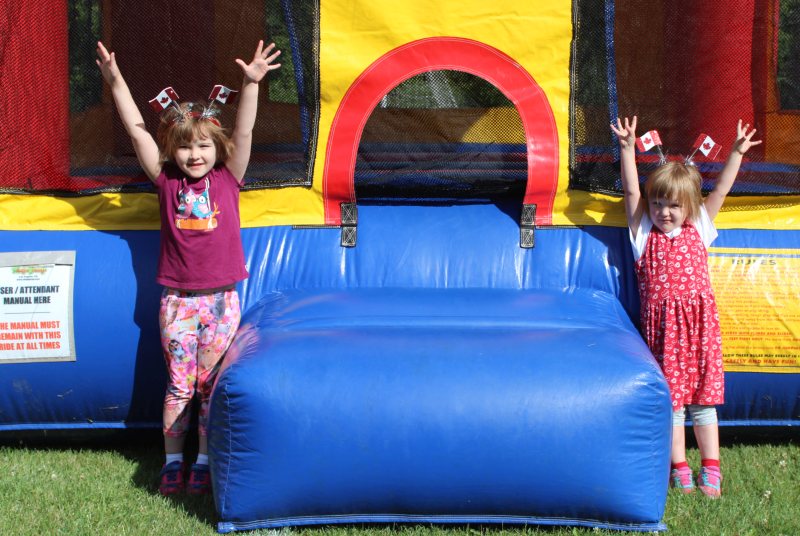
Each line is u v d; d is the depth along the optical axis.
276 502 3.07
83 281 3.78
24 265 3.78
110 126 3.88
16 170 3.86
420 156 4.00
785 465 3.76
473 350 3.13
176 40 3.87
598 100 3.91
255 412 3.02
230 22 3.86
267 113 3.90
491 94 3.95
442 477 3.04
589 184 3.94
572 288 3.86
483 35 3.84
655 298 3.61
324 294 3.74
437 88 3.96
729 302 3.80
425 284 3.88
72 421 3.90
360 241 3.96
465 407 3.01
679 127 3.96
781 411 3.90
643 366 3.10
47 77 3.85
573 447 3.01
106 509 3.29
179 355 3.49
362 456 3.02
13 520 3.18
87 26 3.83
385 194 4.06
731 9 3.88
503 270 3.90
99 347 3.76
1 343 3.74
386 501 3.10
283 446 3.02
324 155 3.91
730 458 3.86
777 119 3.93
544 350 3.14
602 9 3.84
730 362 3.79
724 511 3.27
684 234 3.62
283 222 3.97
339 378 3.05
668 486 3.36
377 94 3.87
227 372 3.08
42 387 3.80
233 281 3.52
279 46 3.85
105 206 3.90
